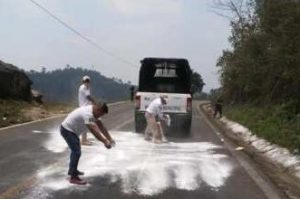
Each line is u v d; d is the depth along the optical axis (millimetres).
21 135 17141
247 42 29938
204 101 74438
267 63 27453
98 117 9789
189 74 20016
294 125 18281
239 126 25281
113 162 12438
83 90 14992
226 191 9703
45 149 14094
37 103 30703
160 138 17594
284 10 22562
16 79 28266
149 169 11680
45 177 10312
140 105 19391
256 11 28219
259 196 9375
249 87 31359
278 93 26906
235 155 14570
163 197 9023
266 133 18859
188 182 10406
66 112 29688
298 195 9906
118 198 8836
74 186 9617
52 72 116750
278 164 14305
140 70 20188
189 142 17297
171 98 19281
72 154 9852
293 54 21984
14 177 10250
